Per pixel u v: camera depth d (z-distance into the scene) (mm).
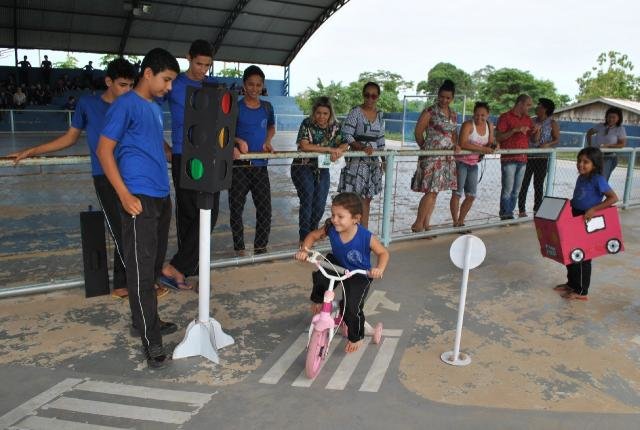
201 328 3293
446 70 54031
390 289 4578
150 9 24500
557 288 4684
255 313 3971
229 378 3062
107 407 2740
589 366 3346
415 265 5250
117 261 4074
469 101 44781
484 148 6164
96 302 4035
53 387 2900
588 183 4496
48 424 2590
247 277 4707
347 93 47719
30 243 5871
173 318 3844
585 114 29516
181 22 26188
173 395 2871
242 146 4551
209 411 2736
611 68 43438
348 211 3219
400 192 9859
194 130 3029
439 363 3320
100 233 4070
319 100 5137
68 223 6828
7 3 22594
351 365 3258
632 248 6121
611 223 4438
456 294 4508
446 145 6012
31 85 26359
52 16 23938
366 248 3396
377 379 3102
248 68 4746
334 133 5262
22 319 3715
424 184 6062
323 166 4961
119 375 3049
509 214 7027
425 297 4422
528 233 6660
